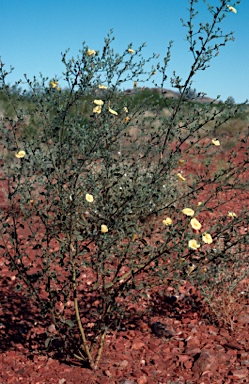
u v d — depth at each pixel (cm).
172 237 289
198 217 604
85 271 448
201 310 388
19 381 299
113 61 294
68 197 282
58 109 286
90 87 294
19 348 337
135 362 320
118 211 292
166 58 313
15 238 307
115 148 305
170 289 419
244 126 1116
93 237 280
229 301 369
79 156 292
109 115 307
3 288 429
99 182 306
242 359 317
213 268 339
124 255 296
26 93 300
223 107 324
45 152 303
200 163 816
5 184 627
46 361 321
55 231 288
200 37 299
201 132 1016
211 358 310
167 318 379
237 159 913
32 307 397
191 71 308
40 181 289
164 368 312
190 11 297
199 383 292
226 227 319
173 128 320
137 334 356
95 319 371
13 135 339
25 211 297
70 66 281
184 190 491
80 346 314
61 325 310
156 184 293
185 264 298
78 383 296
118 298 402
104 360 320
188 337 346
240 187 321
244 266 405
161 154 317
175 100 325
